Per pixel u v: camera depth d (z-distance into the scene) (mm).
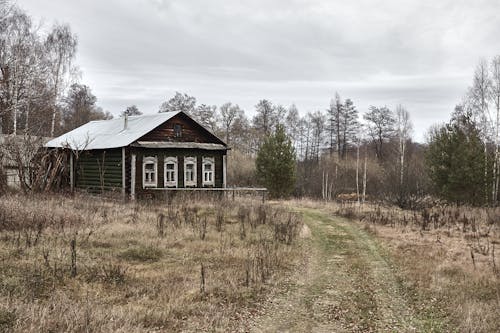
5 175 23891
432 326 8664
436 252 14609
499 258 13594
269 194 34781
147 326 7930
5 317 7418
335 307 9781
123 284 10078
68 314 7746
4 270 10164
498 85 35188
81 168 29859
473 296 10078
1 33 31750
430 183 34312
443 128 30359
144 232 15328
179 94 76625
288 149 34781
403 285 11414
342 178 53875
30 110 35844
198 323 8234
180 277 10867
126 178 25656
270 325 8633
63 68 40469
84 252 12320
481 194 28812
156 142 26562
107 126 32594
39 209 16547
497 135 34594
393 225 20766
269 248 14445
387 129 72375
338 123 74125
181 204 22969
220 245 14383
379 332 8414
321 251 15594
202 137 29031
